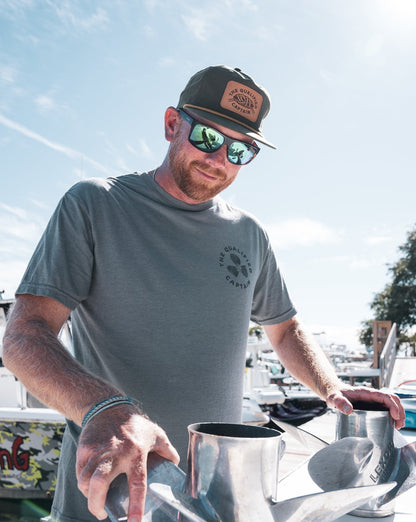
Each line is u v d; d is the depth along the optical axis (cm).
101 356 154
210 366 160
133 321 153
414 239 4112
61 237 145
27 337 118
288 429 113
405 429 187
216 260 169
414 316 3931
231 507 62
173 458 77
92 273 154
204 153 159
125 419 79
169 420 152
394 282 4125
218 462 63
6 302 623
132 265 155
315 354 180
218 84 161
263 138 162
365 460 99
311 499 62
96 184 159
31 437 676
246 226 188
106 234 153
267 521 63
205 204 175
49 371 104
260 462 64
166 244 161
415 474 99
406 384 278
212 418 159
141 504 63
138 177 171
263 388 1034
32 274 142
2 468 686
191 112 162
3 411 680
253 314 206
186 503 60
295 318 202
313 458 99
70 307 143
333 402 112
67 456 156
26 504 679
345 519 102
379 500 100
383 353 1317
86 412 87
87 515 148
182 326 157
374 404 121
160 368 153
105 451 70
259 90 168
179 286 159
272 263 200
